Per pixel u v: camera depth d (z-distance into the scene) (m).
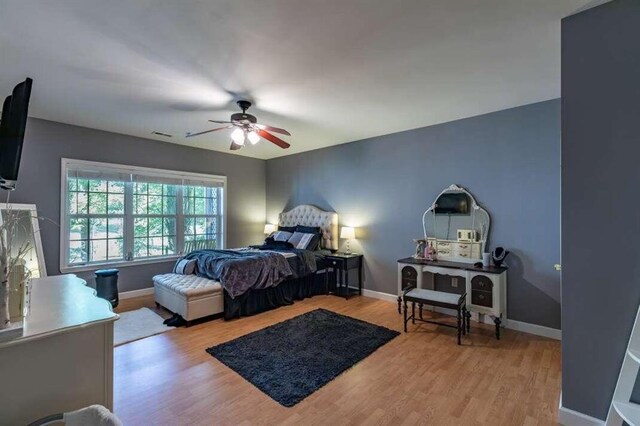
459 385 2.29
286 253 4.50
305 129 4.32
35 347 1.28
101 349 1.45
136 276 4.78
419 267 3.77
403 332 3.30
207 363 2.61
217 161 5.79
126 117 3.82
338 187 5.25
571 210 1.86
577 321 1.84
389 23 1.91
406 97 3.13
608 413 1.69
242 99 3.15
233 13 1.81
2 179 1.49
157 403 2.07
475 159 3.74
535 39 2.10
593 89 1.79
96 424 1.20
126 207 4.71
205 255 4.21
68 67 2.48
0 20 1.86
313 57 2.33
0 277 1.21
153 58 2.34
